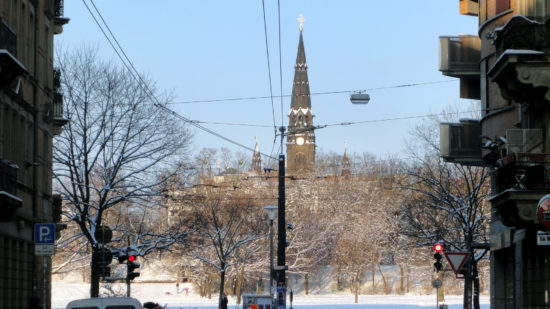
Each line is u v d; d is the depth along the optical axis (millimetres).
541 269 35125
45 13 48500
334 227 144500
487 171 57812
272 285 69438
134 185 55625
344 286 156000
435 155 65125
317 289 155250
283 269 54688
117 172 54531
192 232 62562
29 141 45438
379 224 138875
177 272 130500
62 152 53344
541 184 33156
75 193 53875
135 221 72875
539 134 34844
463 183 62719
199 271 116500
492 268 45000
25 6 43844
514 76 33625
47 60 48875
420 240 65062
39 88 46656
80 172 53938
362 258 138500
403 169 69562
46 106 47781
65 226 51625
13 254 42156
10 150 41125
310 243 134500
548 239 28641
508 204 33750
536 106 34844
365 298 137125
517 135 34906
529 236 36812
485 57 43594
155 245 59062
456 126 47344
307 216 139375
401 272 147750
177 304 111375
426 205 60875
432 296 139625
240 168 161250
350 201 160250
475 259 59250
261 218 107562
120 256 41219
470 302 44094
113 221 74062
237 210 101688
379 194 155125
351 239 140500
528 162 33250
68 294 140375
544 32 33219
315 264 138375
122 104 54594
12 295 41875
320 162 188875
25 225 44188
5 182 35094
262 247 119250
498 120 42031
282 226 55125
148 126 55094
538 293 35562
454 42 47531
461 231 63438
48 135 49500
